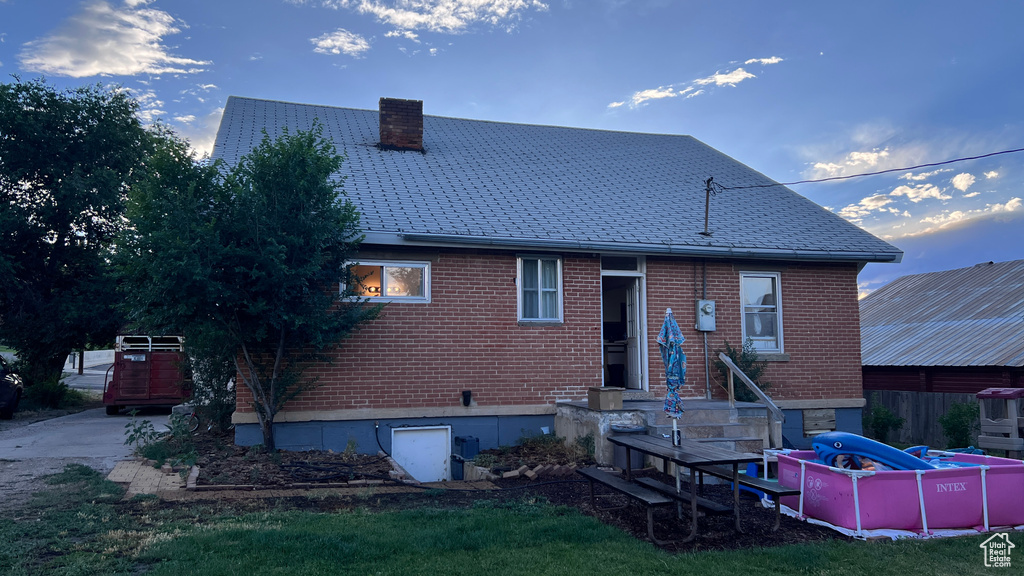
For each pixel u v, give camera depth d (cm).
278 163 1024
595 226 1316
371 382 1174
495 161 1630
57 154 2156
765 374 1381
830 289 1448
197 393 1304
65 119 2159
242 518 714
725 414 1133
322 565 573
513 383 1248
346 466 1027
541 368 1266
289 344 1113
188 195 945
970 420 1514
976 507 743
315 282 1098
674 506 796
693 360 1350
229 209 1004
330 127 1681
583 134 1991
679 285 1358
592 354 1297
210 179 1012
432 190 1370
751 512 817
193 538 626
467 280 1236
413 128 1609
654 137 2070
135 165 2288
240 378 1121
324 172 1059
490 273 1251
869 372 2192
